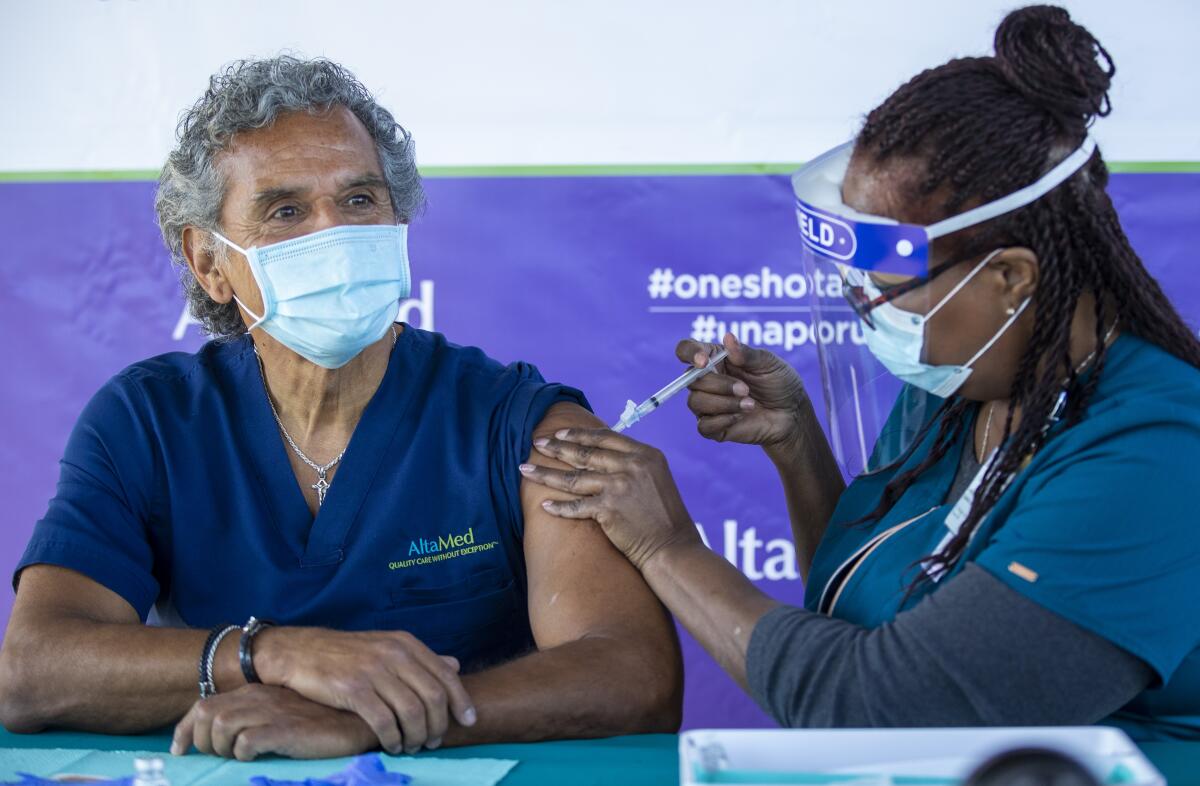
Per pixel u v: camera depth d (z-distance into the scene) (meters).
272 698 1.39
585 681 1.50
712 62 2.56
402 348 1.83
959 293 1.34
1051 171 1.32
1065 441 1.34
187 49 2.58
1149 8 2.46
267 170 1.67
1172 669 1.26
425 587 1.75
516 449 1.76
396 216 1.81
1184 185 2.50
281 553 1.74
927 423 1.63
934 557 1.43
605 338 2.63
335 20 2.56
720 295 2.62
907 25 2.52
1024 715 1.25
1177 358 1.39
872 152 1.37
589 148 2.59
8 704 1.55
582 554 1.66
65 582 1.66
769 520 2.65
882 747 1.02
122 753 1.37
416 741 1.38
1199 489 1.26
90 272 2.62
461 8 2.56
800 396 1.89
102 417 1.80
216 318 1.88
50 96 2.59
